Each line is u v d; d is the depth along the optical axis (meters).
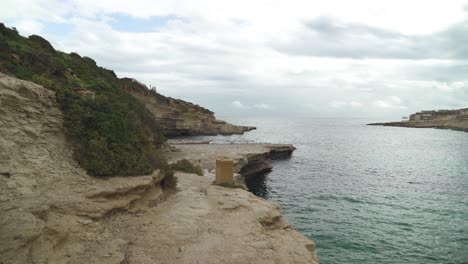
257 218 13.36
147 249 9.62
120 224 10.81
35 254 7.54
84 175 12.09
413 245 18.80
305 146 76.88
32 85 12.70
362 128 183.25
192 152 41.50
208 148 47.59
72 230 9.12
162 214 12.64
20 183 9.82
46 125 12.69
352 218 23.48
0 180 9.44
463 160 54.28
